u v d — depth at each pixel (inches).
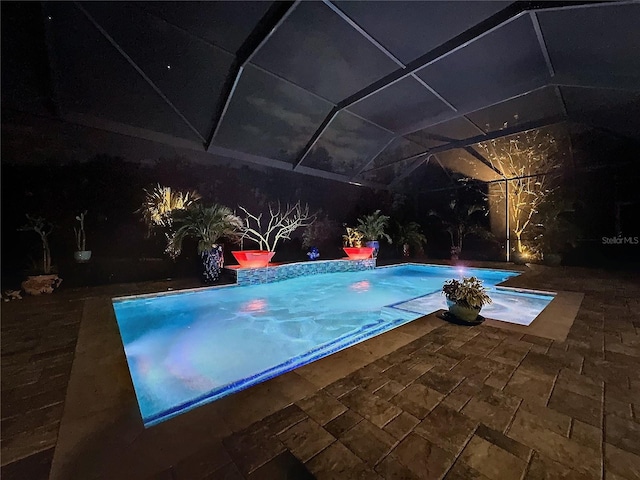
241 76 194.4
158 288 201.0
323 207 361.1
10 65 158.6
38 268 187.5
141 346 133.6
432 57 175.5
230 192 282.0
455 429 58.7
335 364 87.4
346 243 351.6
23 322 125.9
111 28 153.3
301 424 60.1
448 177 412.5
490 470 48.6
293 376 80.0
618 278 236.5
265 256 253.8
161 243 238.1
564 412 64.0
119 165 219.6
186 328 159.6
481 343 103.1
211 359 120.0
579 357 91.4
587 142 278.1
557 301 161.5
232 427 59.1
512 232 377.7
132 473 47.0
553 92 211.3
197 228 222.2
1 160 177.9
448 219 442.0
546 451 52.6
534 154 314.0
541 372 82.1
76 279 201.8
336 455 51.7
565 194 334.6
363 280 299.4
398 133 303.3
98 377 78.8
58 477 45.8
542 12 136.2
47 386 73.9
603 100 210.1
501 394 71.3
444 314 134.6
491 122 270.7
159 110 215.3
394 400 68.7
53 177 193.9
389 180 418.6
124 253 221.6
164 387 96.3
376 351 96.4
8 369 83.0
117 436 55.7
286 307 201.8
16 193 182.4
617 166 302.0
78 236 202.1
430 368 84.6
